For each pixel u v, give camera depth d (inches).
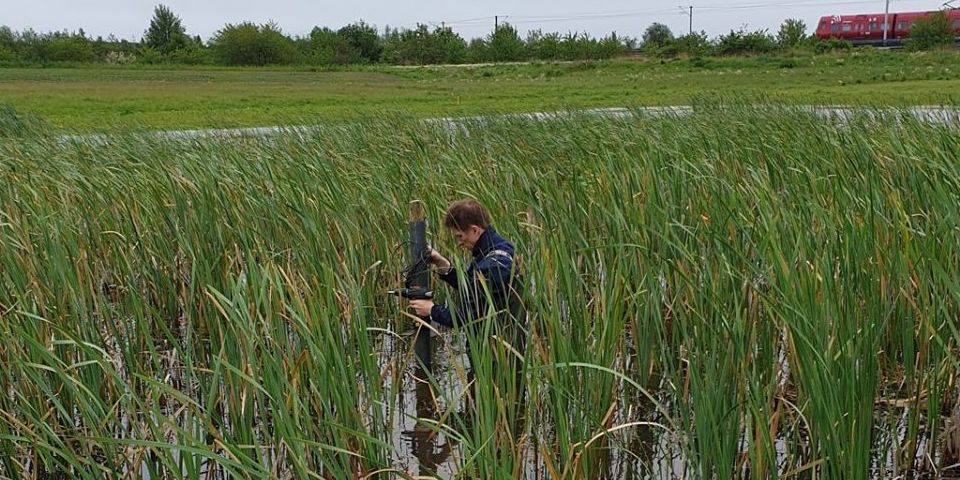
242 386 171.5
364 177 329.4
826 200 239.9
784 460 171.3
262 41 3201.3
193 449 129.6
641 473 171.9
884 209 227.3
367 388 174.1
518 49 3041.3
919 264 185.5
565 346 161.6
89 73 2536.9
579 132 461.4
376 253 265.1
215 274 249.1
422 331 209.9
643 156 311.3
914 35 2262.6
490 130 502.6
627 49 2866.6
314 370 165.8
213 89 1788.9
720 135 406.3
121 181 318.0
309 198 277.0
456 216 200.2
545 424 171.5
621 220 211.3
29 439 149.3
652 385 203.9
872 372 151.5
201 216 270.8
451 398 161.2
